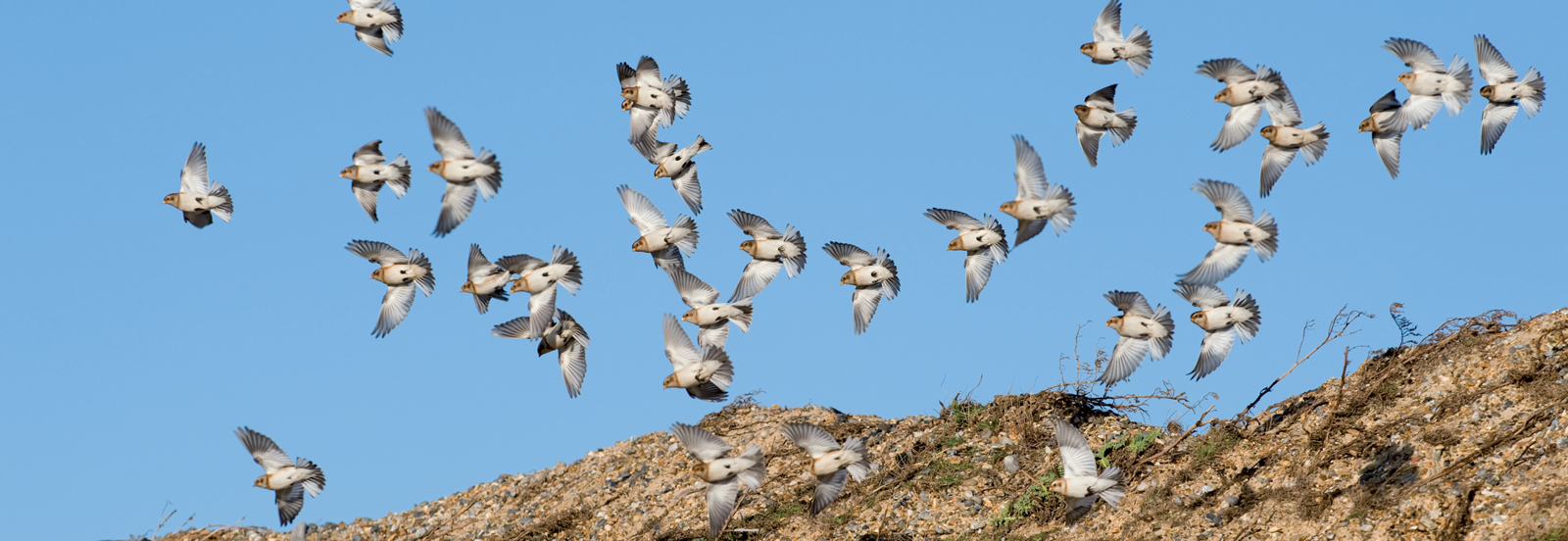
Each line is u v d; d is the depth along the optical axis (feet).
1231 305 53.67
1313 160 55.93
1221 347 53.93
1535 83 54.70
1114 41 57.31
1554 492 52.54
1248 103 56.49
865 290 61.36
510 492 83.66
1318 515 58.29
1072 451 51.85
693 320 59.82
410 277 59.11
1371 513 56.65
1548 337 64.80
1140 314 55.21
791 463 75.10
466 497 85.15
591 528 74.13
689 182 64.90
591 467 83.56
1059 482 51.16
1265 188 56.44
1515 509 53.01
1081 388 73.97
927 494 68.95
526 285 58.80
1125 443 69.56
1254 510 60.75
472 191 56.85
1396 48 55.31
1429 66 54.85
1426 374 66.23
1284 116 56.13
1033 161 56.34
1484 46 55.57
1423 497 55.93
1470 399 62.49
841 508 69.72
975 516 66.69
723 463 53.83
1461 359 66.44
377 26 60.18
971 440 73.36
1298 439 65.26
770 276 61.62
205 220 59.41
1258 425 68.28
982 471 70.13
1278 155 56.39
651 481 78.07
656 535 70.59
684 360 58.03
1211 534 60.13
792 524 68.85
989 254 58.18
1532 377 62.23
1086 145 58.13
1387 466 59.88
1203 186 53.52
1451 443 59.31
